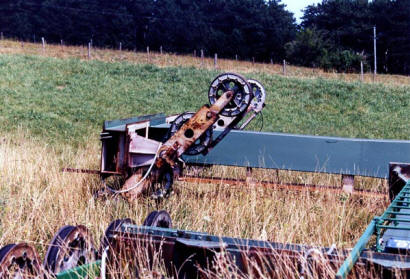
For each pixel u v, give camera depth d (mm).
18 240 6047
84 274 4641
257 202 8211
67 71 36719
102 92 31203
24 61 38438
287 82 37375
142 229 4969
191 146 8734
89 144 17062
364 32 98562
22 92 29344
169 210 7941
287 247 4676
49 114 24234
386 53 96500
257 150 9617
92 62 41188
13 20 93938
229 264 4410
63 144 17000
